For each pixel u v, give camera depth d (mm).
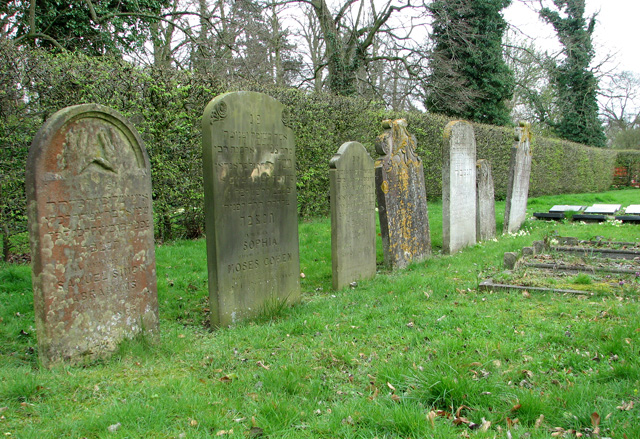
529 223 13266
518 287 6238
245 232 5488
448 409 3236
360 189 7344
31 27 13484
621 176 33656
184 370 4043
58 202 3928
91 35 15438
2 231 8055
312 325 5070
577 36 33406
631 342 4086
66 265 4012
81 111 4020
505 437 2857
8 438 2857
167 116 9594
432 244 10594
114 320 4398
